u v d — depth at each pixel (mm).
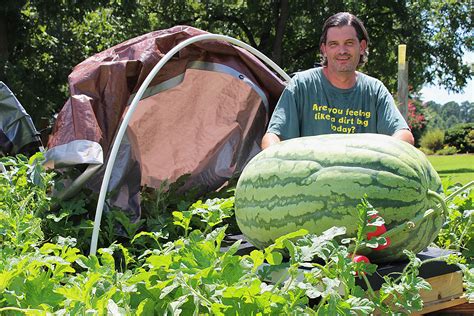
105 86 3994
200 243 1736
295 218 2320
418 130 53531
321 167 2332
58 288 1633
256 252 1621
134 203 4160
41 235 2934
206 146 4684
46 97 19359
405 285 1800
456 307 2520
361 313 1769
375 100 3492
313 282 1698
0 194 3498
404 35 25047
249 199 2479
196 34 4301
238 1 25422
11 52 18891
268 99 4727
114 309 1515
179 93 4477
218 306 1485
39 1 18438
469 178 19375
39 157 3801
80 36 21344
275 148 2506
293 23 25188
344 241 1836
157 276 1695
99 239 3760
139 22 22766
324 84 3506
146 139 4492
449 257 2154
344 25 3443
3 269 1817
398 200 2270
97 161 3609
